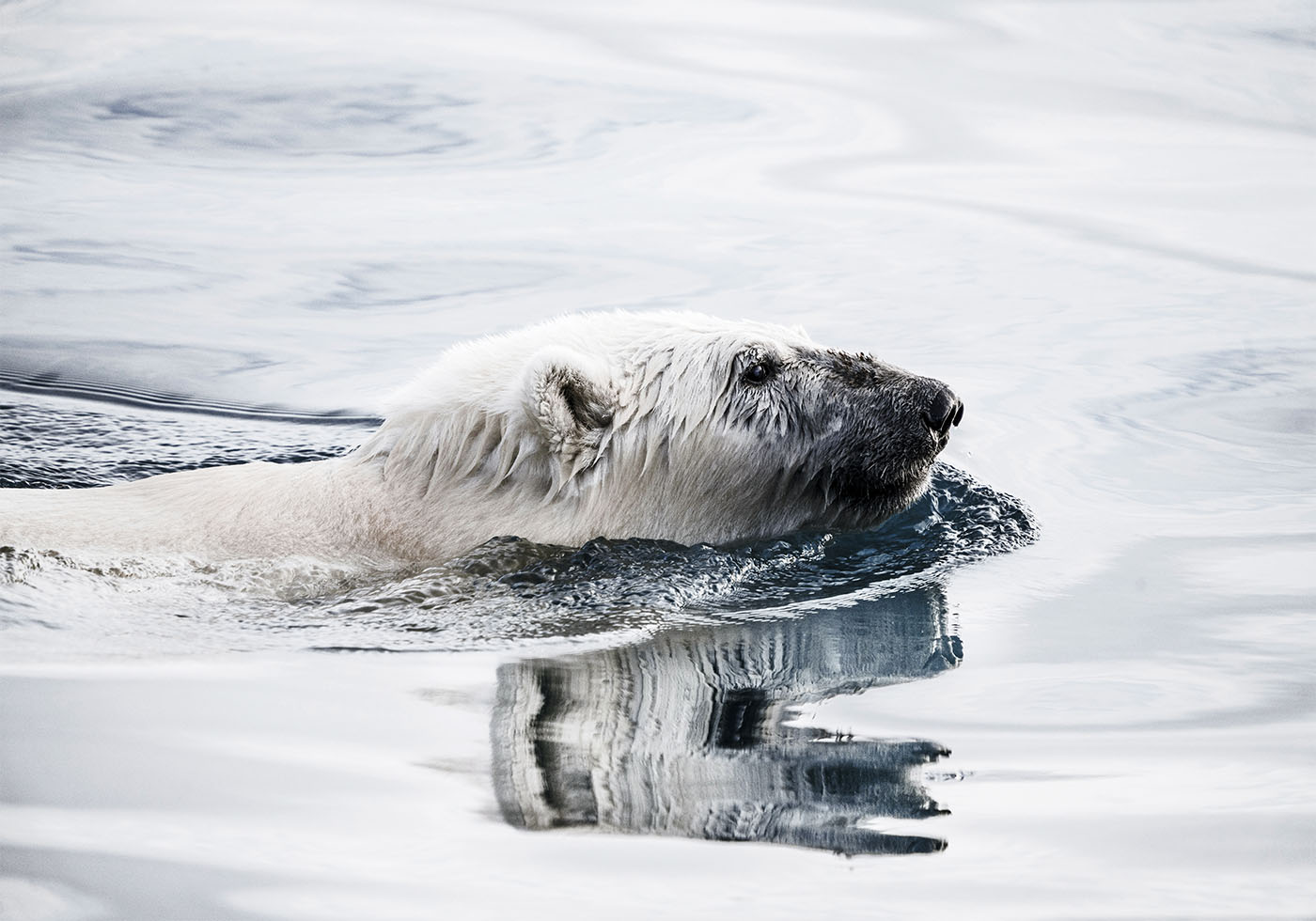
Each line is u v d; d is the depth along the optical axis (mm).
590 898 15180
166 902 14984
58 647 21953
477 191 53406
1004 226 50656
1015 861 16109
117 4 74812
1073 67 67250
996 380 38688
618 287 44562
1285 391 37875
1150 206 52406
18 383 38094
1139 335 41750
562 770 18297
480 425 26609
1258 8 76000
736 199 52688
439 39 69750
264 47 68312
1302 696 21125
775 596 26047
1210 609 25109
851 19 74125
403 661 22250
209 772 17984
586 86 64000
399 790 17578
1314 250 48406
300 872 15617
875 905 15133
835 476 28172
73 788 17438
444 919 14734
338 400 37688
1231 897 15359
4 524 25078
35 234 48719
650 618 24578
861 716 20469
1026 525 29844
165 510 26391
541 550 25953
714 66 66625
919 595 26141
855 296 44188
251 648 22484
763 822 16969
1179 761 18922
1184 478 32688
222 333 42125
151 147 57062
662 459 27156
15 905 14930
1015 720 20344
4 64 65500
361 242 48562
